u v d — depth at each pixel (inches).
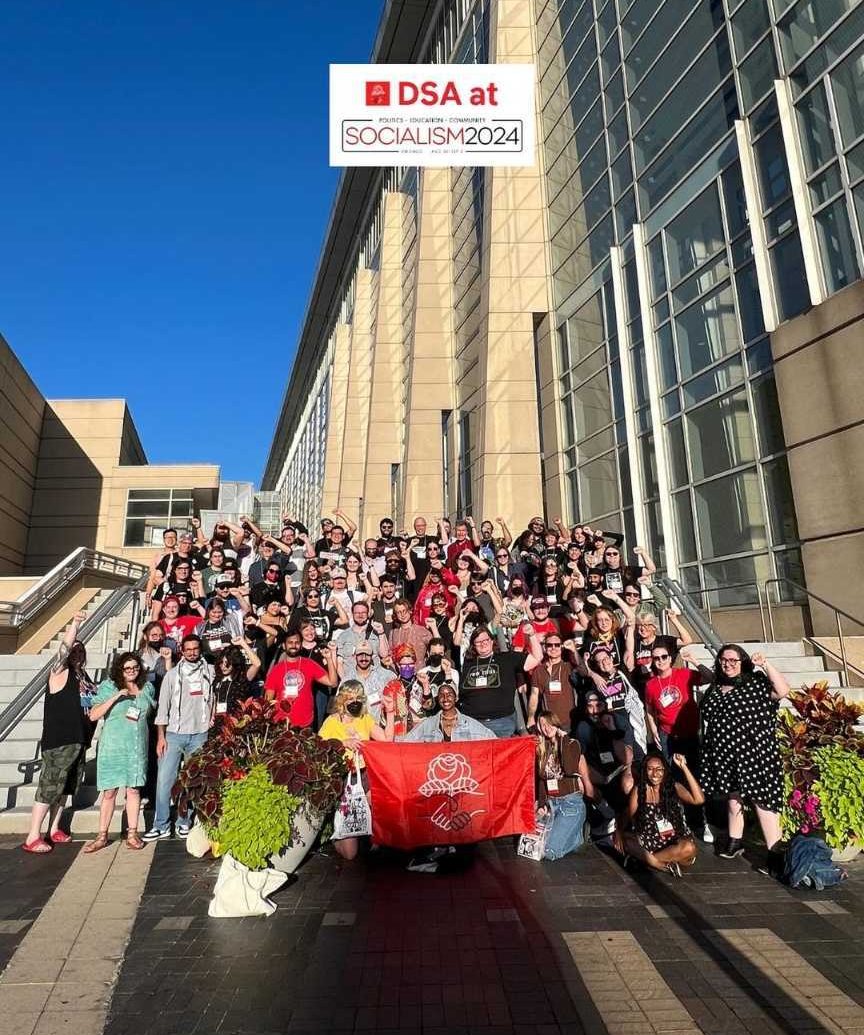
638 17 636.7
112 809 255.0
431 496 1012.5
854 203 385.1
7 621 534.9
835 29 403.9
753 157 471.5
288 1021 139.7
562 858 238.8
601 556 425.1
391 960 164.9
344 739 252.1
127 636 482.0
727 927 180.2
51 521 1284.4
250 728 225.3
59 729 254.2
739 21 490.6
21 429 1221.1
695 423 524.4
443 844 239.1
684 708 272.1
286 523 514.3
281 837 201.6
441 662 301.1
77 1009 144.4
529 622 338.0
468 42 1037.8
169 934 180.7
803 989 148.9
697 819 279.3
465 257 1008.9
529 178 837.2
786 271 434.3
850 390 374.3
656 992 148.8
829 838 217.9
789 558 420.5
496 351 794.8
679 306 553.0
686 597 406.6
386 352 1347.2
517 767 248.5
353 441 1664.6
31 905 199.9
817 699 249.1
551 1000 146.4
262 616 370.6
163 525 1315.2
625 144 650.8
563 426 751.7
